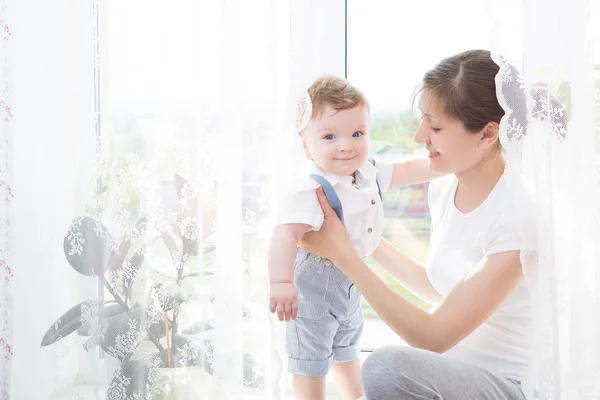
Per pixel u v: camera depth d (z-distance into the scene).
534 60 1.14
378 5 1.56
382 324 1.70
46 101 1.34
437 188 1.37
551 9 1.15
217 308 1.29
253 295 1.31
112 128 1.33
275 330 1.24
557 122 1.15
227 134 1.26
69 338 1.36
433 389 1.07
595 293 1.18
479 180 1.24
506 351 1.20
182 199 1.33
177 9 1.32
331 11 1.35
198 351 1.35
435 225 1.36
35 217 1.36
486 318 1.14
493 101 1.16
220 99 1.27
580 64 1.16
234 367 1.29
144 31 1.32
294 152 1.24
